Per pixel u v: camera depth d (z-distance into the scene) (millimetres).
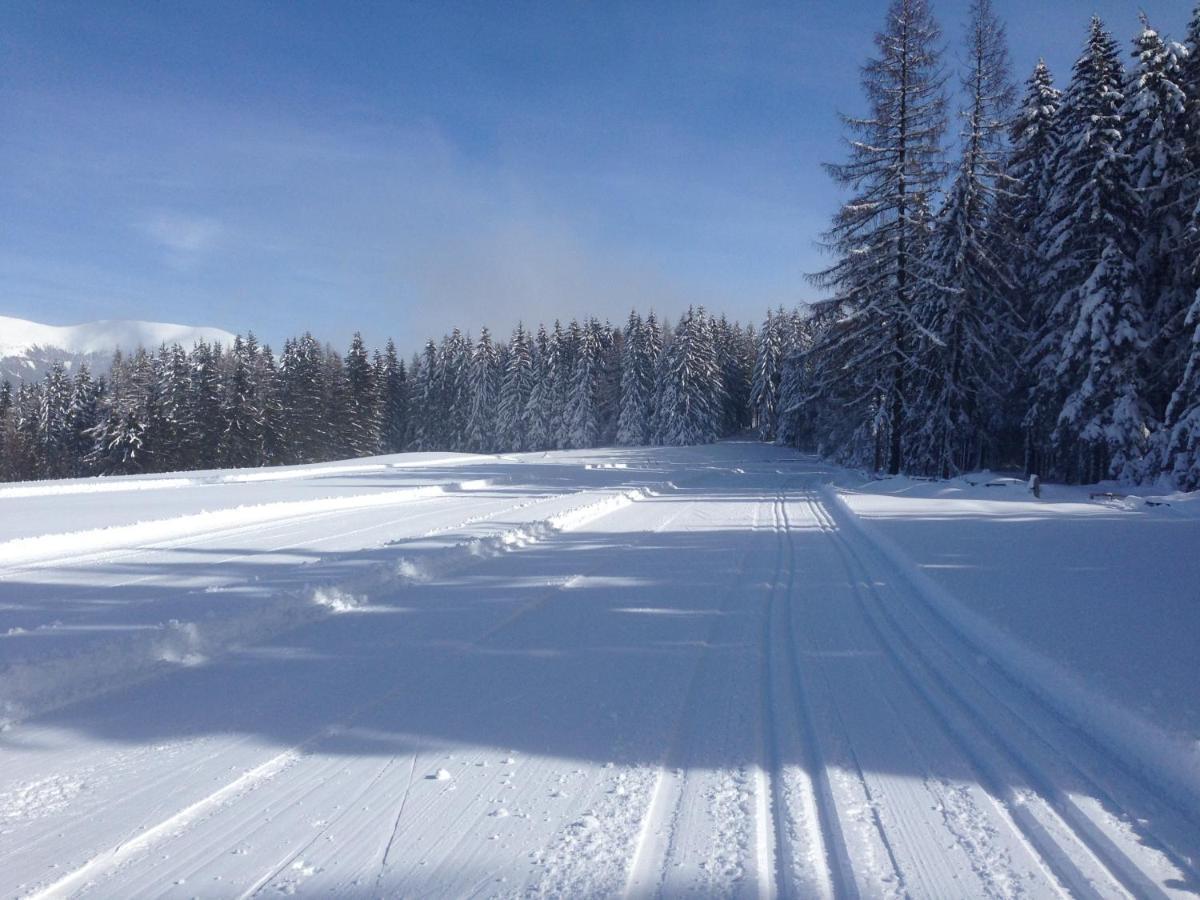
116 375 64688
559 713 5191
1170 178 25672
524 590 9219
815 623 7656
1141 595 7973
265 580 9250
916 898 3115
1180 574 9219
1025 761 4402
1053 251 26969
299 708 5273
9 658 6020
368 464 36406
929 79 28422
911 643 6914
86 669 5746
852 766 4363
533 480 29031
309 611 7902
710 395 75625
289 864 3369
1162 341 25734
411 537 12898
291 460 64312
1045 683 5512
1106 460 27969
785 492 26328
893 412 29688
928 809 3867
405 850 3488
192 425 58500
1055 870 3316
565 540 13695
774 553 12242
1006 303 29750
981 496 21297
